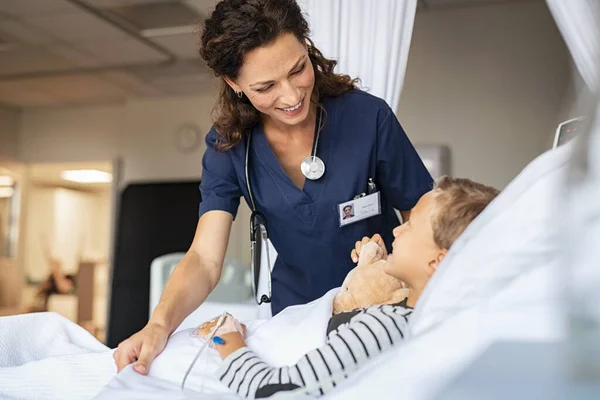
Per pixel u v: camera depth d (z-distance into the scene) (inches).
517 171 185.5
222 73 51.9
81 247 410.9
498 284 29.0
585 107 22.0
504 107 187.2
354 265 60.6
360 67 78.7
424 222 37.0
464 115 190.2
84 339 53.3
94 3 165.0
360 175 58.9
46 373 43.1
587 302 21.4
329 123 59.3
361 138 59.2
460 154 190.1
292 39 49.3
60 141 272.4
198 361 38.8
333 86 59.9
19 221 291.7
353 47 78.7
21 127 277.1
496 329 26.4
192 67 214.4
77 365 43.7
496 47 188.2
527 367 25.0
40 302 339.6
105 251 425.7
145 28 181.8
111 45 196.1
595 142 21.1
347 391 28.7
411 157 61.4
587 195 21.6
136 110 253.0
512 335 25.9
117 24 178.9
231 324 40.1
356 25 78.7
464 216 35.4
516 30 186.9
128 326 232.1
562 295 22.9
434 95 192.9
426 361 27.4
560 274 23.7
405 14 79.4
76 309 311.4
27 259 305.1
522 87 185.9
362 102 60.2
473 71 189.9
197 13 169.5
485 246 29.8
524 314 26.0
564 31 68.2
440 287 31.0
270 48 48.7
